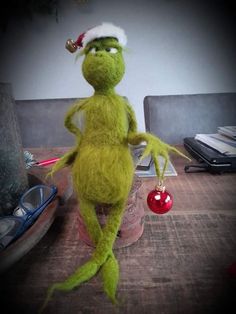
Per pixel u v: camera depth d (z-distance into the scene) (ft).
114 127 0.94
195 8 3.83
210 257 1.17
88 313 0.92
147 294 0.99
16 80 4.29
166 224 1.42
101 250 0.94
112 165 0.92
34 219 1.26
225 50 4.05
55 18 3.89
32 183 1.68
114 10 3.85
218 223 1.42
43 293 1.00
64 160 1.08
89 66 0.93
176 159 2.40
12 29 4.00
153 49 4.05
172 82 4.25
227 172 2.09
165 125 3.69
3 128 1.33
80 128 1.07
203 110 3.67
